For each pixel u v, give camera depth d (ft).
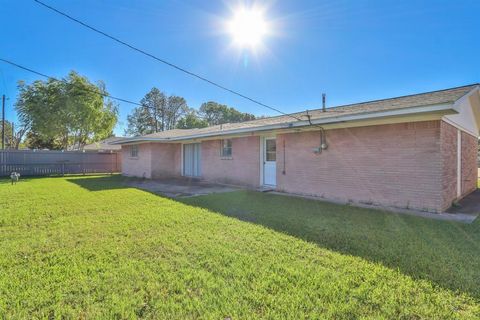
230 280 9.53
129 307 7.94
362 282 9.37
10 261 11.15
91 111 73.72
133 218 18.31
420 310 7.73
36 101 70.13
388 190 22.41
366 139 23.81
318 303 8.08
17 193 30.09
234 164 38.63
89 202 24.48
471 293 8.61
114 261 11.16
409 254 11.92
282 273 10.07
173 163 52.01
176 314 7.63
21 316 7.54
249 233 14.90
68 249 12.56
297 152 29.55
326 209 21.38
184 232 15.10
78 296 8.54
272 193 30.30
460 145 26.55
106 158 66.85
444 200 20.45
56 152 60.70
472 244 13.25
